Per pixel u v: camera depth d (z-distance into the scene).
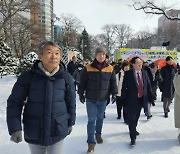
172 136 5.85
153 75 8.47
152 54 21.36
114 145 5.23
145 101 5.26
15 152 4.80
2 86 16.72
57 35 57.94
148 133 6.07
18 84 2.84
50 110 2.80
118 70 7.48
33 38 34.38
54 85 2.85
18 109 2.79
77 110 8.91
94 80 4.86
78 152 4.83
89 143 4.84
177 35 42.16
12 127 2.70
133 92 5.20
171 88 7.69
